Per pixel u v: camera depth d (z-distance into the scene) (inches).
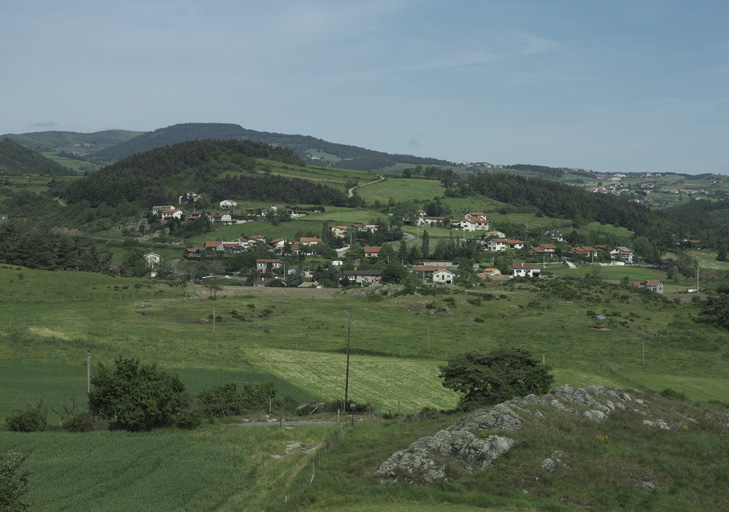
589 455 1963.6
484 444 1971.0
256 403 3011.8
